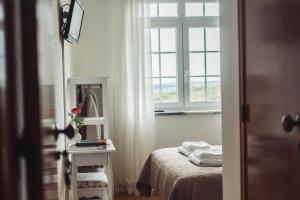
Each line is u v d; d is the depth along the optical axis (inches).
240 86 78.5
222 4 88.4
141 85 188.2
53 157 49.3
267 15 65.5
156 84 197.5
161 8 196.4
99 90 157.9
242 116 77.8
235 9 80.7
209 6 197.6
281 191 62.3
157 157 148.3
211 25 198.2
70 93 153.3
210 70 198.5
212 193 109.7
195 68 198.5
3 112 22.0
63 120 108.0
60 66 99.0
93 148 128.0
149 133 189.6
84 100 157.4
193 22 197.9
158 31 196.7
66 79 133.2
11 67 24.3
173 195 109.5
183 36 197.9
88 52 190.9
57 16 90.2
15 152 24.9
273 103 64.2
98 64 191.5
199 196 108.6
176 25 197.3
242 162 78.5
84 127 158.1
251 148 74.3
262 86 68.6
